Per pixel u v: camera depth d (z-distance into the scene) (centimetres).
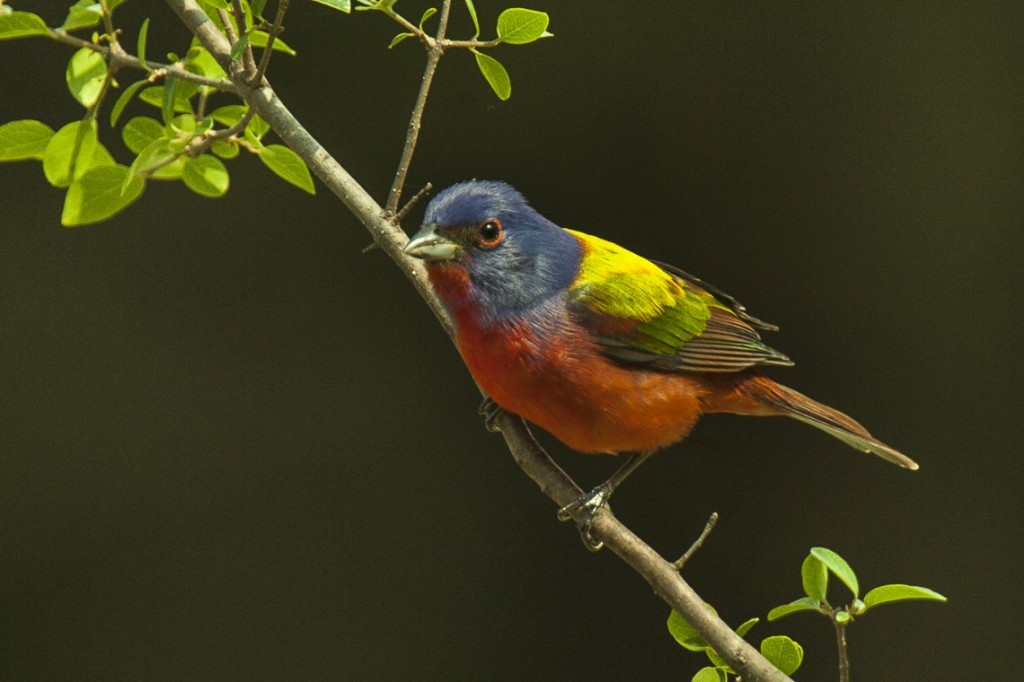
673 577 591
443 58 1314
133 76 1301
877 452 838
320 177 705
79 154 648
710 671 573
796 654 571
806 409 849
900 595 532
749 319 883
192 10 700
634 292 794
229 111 743
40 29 621
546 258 774
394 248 705
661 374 802
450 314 760
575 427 784
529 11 666
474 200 748
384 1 663
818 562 554
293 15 1309
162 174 730
